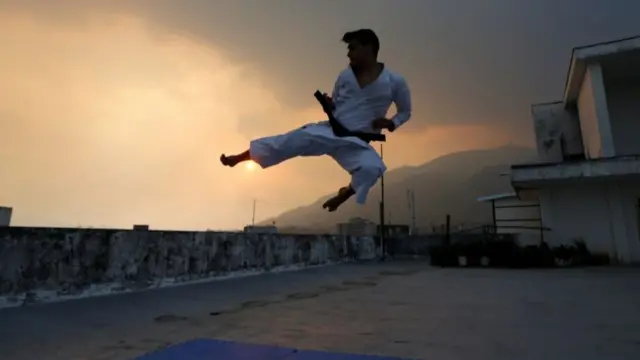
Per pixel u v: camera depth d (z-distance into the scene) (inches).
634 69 770.2
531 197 1000.9
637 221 687.7
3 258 273.7
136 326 233.0
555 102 956.0
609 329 212.2
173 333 215.5
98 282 336.8
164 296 343.9
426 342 189.2
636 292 342.0
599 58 725.9
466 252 715.4
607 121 705.0
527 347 179.2
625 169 636.7
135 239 374.0
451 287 410.3
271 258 587.2
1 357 171.0
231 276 494.6
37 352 179.0
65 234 314.5
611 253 691.4
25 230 288.0
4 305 270.8
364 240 911.0
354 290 399.2
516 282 443.5
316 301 326.0
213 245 473.7
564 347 178.7
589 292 350.0
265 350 173.0
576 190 737.6
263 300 333.7
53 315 256.4
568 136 925.2
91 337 206.5
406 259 965.8
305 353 168.2
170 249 412.5
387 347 180.9
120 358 171.0
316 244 719.7
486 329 215.3
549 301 306.3
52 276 303.9
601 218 711.1
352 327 224.7
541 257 660.1
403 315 259.4
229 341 189.0
